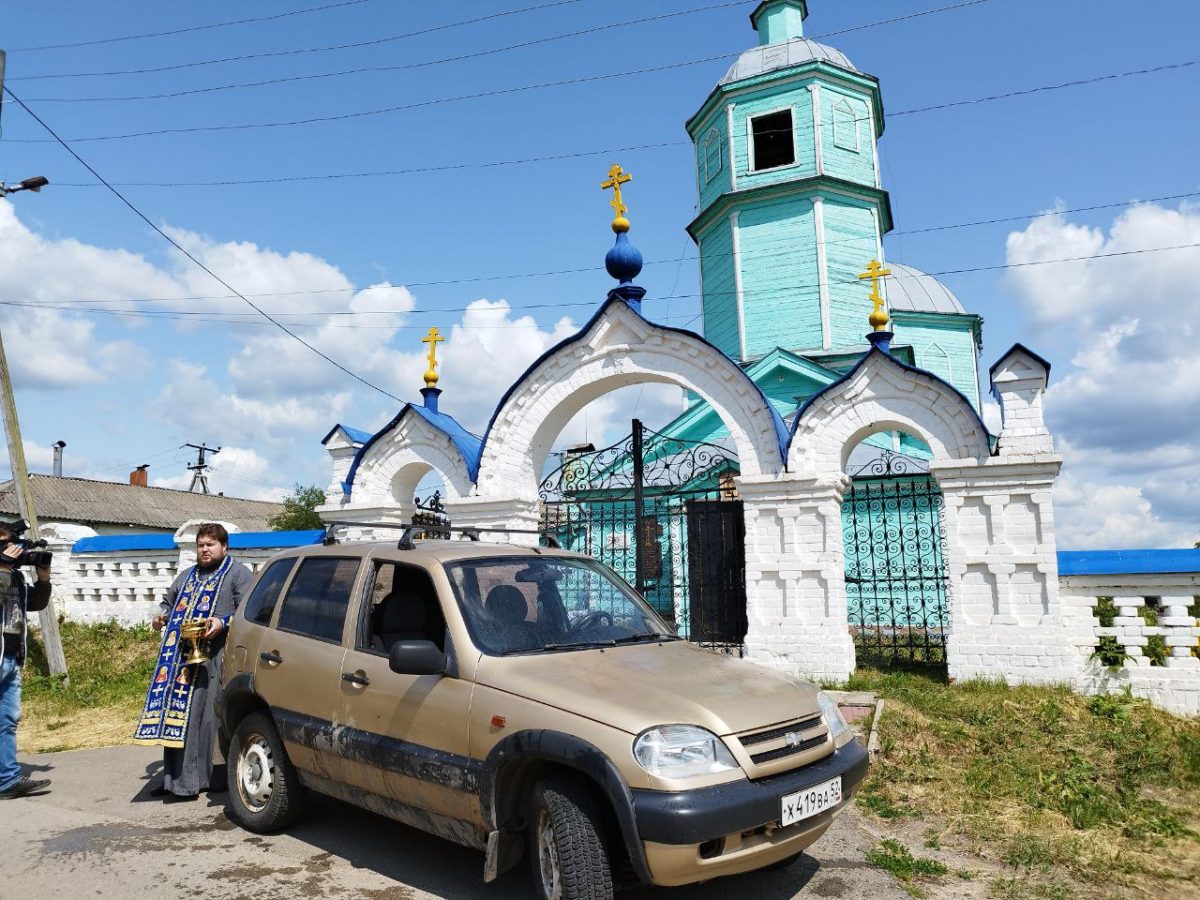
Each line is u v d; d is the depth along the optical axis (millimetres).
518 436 11711
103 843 5605
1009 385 9719
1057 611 9172
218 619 6621
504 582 5258
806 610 10195
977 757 7133
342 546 6008
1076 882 4887
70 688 12023
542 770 4359
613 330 11250
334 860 5262
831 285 20484
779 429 10578
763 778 4016
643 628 5516
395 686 4926
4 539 6773
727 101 21828
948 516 9742
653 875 3736
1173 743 7551
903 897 4660
